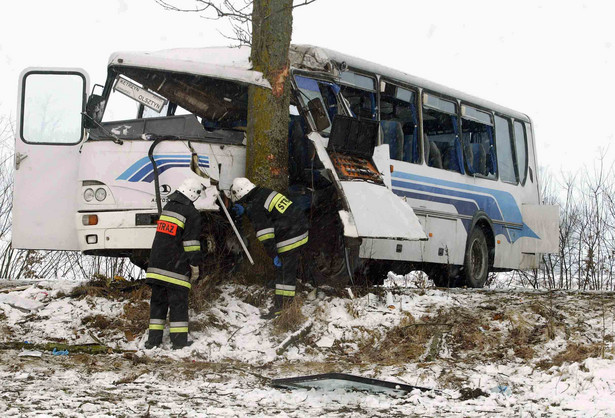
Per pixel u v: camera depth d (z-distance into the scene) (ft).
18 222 33.68
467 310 32.42
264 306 32.17
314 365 26.73
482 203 48.75
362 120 34.24
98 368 24.68
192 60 34.37
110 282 33.53
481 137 51.01
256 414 19.22
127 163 31.96
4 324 28.94
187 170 31.68
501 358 27.71
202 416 18.61
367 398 21.43
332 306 31.96
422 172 43.06
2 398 19.69
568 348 27.76
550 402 21.36
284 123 34.22
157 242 28.02
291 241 31.19
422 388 22.95
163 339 28.94
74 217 33.32
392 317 31.19
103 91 34.22
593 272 51.93
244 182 31.30
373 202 33.37
